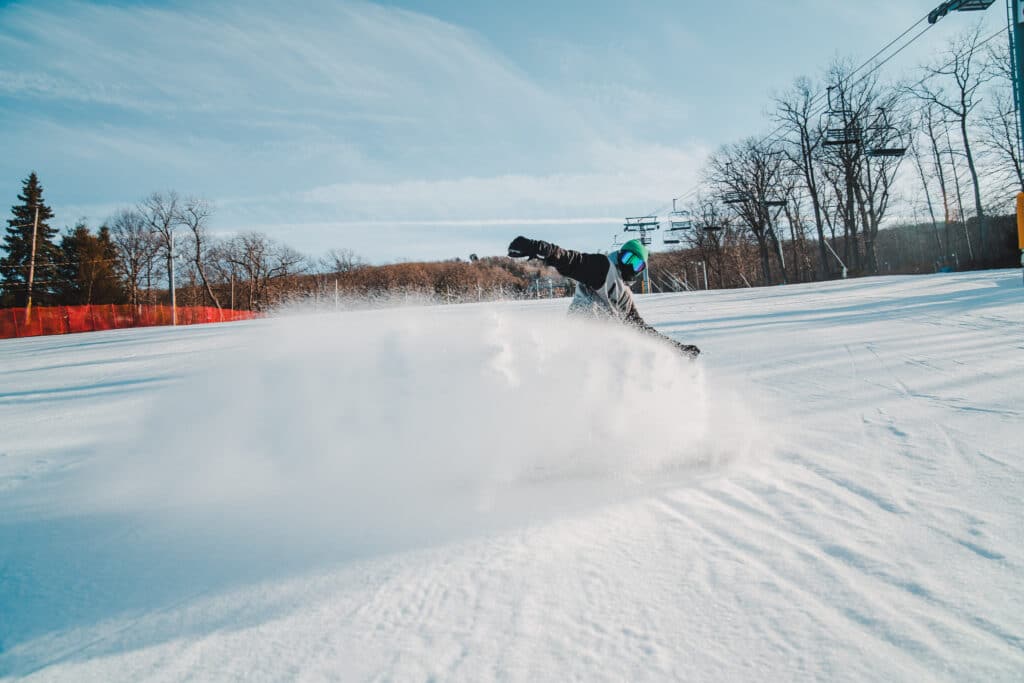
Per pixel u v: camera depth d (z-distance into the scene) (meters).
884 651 1.50
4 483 3.39
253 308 56.75
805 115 44.00
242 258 57.56
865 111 39.59
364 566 2.16
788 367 5.46
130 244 59.38
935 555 1.95
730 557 2.05
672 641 1.61
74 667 1.63
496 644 1.64
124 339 16.53
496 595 1.90
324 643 1.69
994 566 1.86
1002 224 32.97
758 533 2.22
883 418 3.64
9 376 9.53
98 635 1.79
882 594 1.76
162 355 11.02
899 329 7.19
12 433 4.96
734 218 52.41
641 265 3.78
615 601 1.83
